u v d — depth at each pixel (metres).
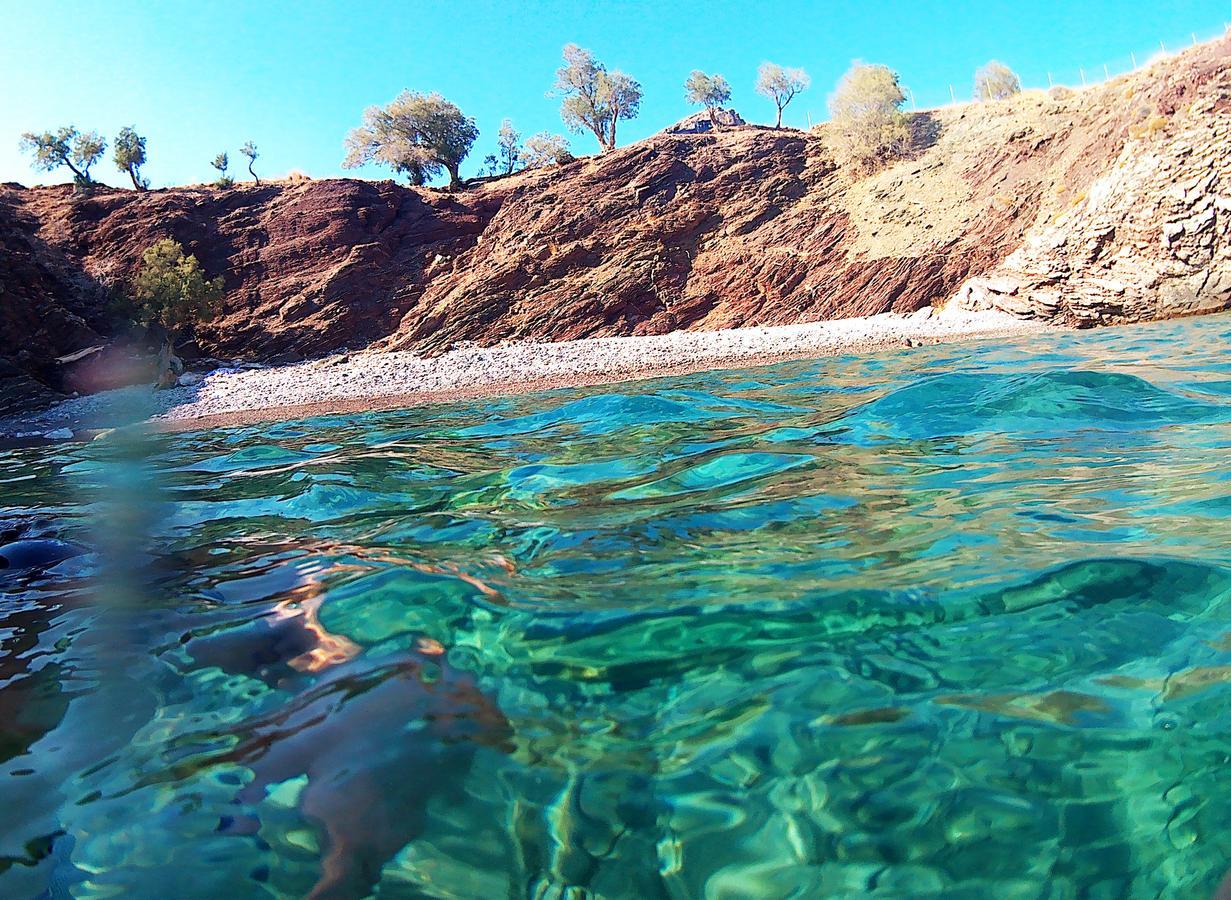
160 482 4.74
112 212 26.08
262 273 26.38
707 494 2.90
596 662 1.50
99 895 0.99
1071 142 22.47
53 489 4.85
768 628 1.57
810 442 3.86
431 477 3.87
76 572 2.52
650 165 28.70
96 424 13.62
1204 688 1.25
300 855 1.04
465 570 2.10
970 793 1.07
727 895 0.93
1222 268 15.01
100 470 5.90
